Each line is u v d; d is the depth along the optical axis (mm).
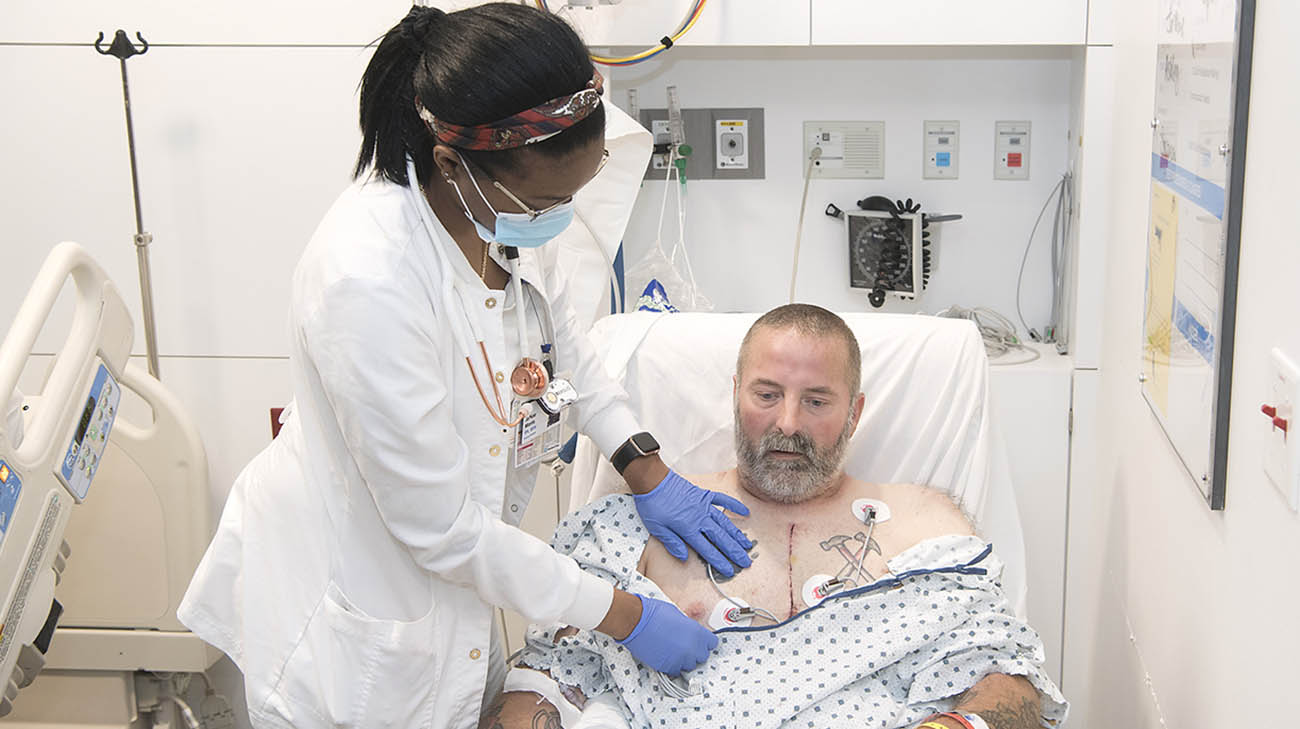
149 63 2285
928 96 2557
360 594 1474
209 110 2309
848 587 1680
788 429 1685
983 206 2605
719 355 2055
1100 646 2348
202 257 2387
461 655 1531
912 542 1740
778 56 2572
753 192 2672
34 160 2338
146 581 2350
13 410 1654
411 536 1361
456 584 1492
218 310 2416
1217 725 1486
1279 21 1219
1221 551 1466
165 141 2324
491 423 1443
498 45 1168
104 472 2291
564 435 2047
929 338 2014
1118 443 2172
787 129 2621
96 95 2301
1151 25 1905
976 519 1933
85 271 1794
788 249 2701
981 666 1551
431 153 1309
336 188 2346
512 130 1176
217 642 1589
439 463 1330
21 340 1628
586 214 2156
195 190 2350
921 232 2547
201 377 2455
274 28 2266
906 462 1975
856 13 2273
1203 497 1543
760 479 1738
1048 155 2555
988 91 2535
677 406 2055
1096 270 2334
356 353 1259
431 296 1343
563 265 2188
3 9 2260
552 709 1566
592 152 1246
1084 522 2459
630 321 2117
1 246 2385
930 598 1604
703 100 2629
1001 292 2648
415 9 1268
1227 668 1438
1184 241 1613
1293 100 1167
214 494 2527
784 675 1578
